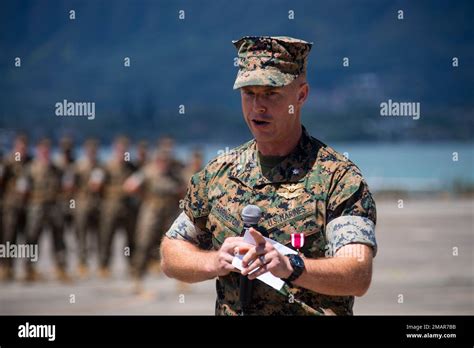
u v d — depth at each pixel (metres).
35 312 28.88
